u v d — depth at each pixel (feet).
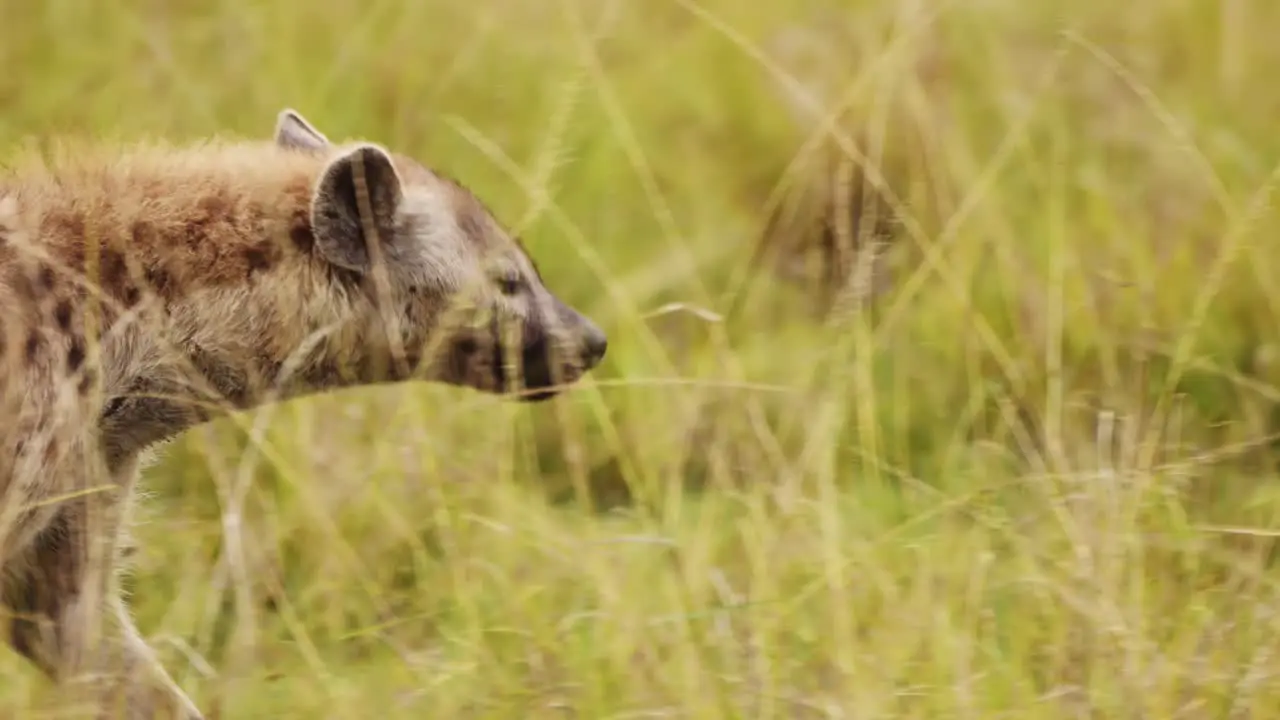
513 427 35.81
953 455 34.94
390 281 29.14
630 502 36.19
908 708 28.40
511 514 32.65
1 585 27.89
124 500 28.60
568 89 37.04
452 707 28.86
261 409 29.32
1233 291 38.24
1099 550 30.12
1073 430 35.47
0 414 26.09
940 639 29.09
